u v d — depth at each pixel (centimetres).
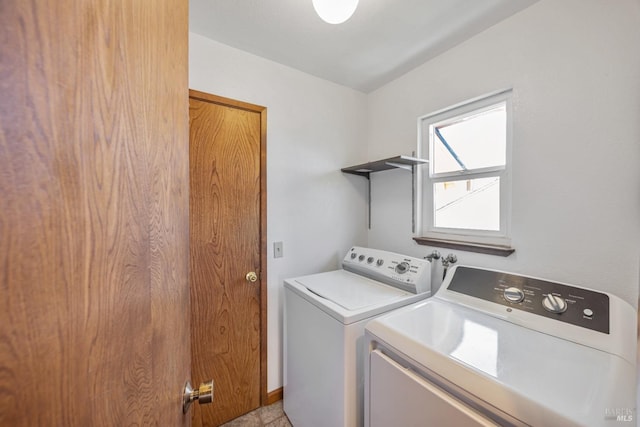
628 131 101
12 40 25
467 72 154
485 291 119
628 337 82
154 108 49
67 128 31
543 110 124
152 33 49
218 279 156
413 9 129
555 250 121
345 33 147
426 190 184
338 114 208
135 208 43
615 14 104
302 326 146
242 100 163
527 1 124
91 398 33
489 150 153
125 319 40
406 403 85
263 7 128
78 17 32
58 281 30
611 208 106
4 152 25
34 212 27
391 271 158
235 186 161
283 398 172
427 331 95
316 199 197
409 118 190
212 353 155
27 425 26
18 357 26
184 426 62
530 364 75
